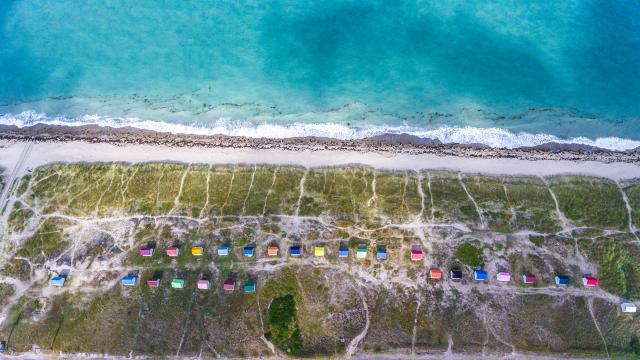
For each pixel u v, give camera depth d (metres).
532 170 36.53
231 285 32.22
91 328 31.80
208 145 37.72
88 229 34.66
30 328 31.88
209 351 31.09
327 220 34.56
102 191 35.91
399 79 39.72
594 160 36.88
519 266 32.97
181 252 33.69
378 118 38.56
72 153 37.56
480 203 35.06
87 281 33.00
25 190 36.16
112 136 38.25
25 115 39.31
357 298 32.16
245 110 39.00
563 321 31.48
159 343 31.38
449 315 31.69
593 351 30.62
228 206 35.12
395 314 31.77
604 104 38.72
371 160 36.91
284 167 36.69
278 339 31.16
